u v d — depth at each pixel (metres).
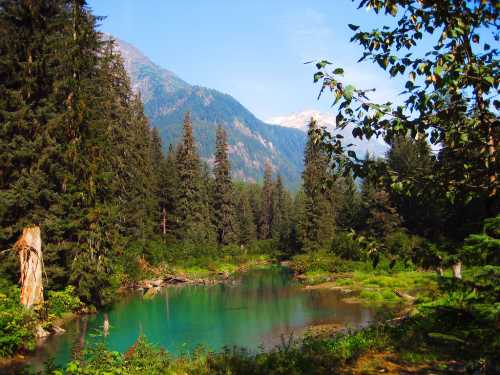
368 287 31.33
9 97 18.94
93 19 24.03
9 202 18.22
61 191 22.42
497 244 3.49
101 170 24.61
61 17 20.02
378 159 4.61
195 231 54.16
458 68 3.67
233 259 58.22
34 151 19.14
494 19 3.96
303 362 9.23
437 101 3.97
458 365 8.20
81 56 22.05
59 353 15.28
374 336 11.32
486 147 3.95
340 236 47.09
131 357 10.31
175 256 48.69
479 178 4.11
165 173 54.97
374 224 42.97
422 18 4.03
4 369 13.36
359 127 4.11
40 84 20.09
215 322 22.22
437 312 4.02
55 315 20.42
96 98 23.95
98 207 24.16
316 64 3.76
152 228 48.72
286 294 31.55
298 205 82.00
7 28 18.69
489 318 3.52
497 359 3.99
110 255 26.05
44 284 21.09
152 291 33.03
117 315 23.84
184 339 18.69
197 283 39.38
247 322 22.19
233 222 64.69
